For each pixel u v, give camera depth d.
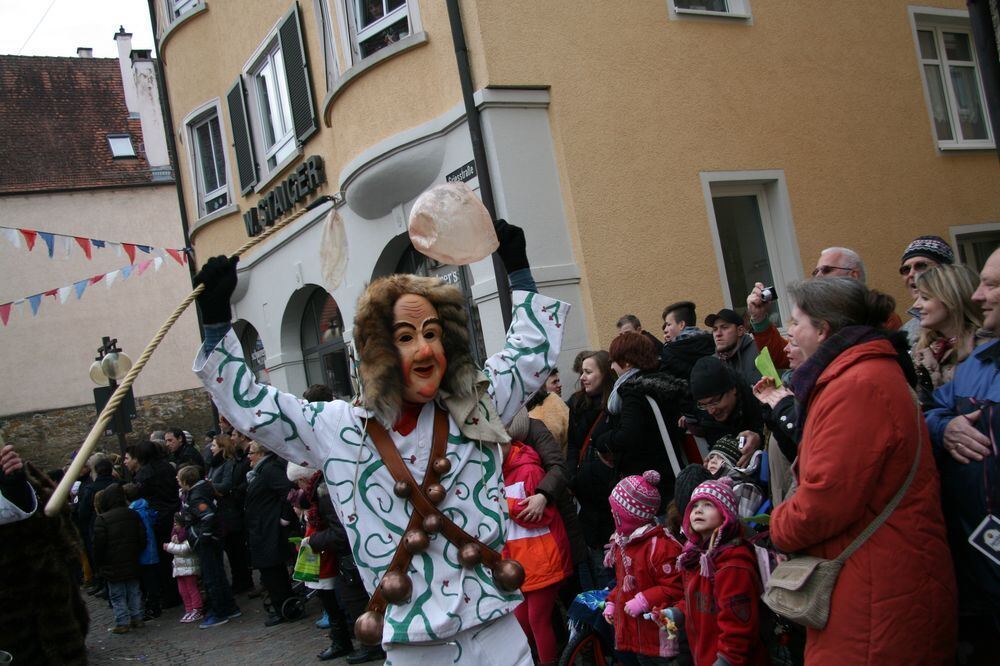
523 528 4.12
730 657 2.91
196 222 12.16
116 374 10.67
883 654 2.19
